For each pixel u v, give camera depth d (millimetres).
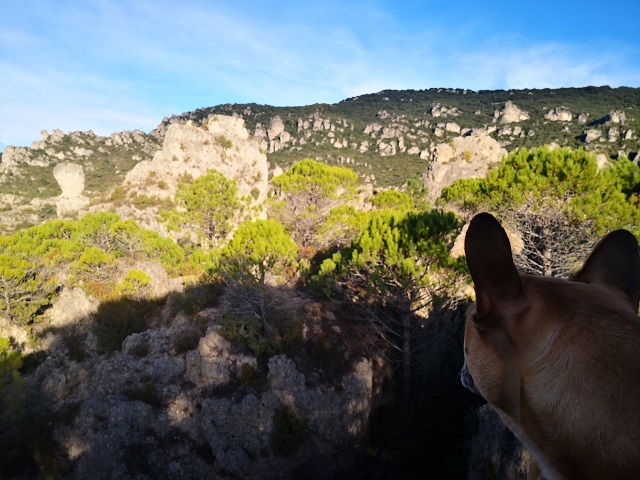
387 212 16359
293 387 15180
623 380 773
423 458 15211
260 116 136375
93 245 27578
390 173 97375
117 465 13750
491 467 9961
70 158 97562
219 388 15141
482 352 958
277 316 17266
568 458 791
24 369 18109
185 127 50594
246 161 52531
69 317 20344
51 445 14070
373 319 16891
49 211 75000
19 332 19500
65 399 16250
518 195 12102
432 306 16281
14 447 14023
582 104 120812
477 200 14117
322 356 16141
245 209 38000
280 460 14375
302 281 19906
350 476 14953
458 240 17531
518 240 14641
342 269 15984
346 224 26172
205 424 14523
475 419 14492
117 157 100812
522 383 886
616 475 714
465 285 15281
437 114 131375
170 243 27672
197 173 48781
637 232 10414
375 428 16078
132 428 14359
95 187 79812
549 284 1016
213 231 36125
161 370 15789
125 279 22250
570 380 821
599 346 830
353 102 158250
